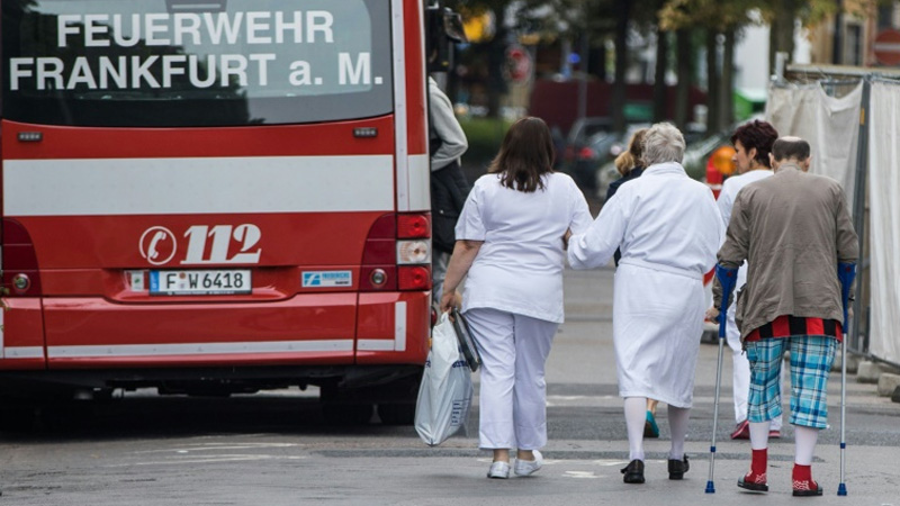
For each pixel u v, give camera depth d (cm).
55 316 2633
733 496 2136
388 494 2125
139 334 2633
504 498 2095
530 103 14975
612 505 2047
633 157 2822
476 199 2247
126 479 2288
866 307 3716
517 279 2238
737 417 2728
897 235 3347
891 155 3381
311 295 2647
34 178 2634
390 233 2648
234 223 2641
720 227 2266
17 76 2641
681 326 2234
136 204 2639
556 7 12862
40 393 2781
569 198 2255
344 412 2997
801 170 2238
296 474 2316
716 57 10044
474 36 13038
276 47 2647
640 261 2238
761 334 2148
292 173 2641
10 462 2498
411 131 2650
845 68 4266
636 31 12462
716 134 9269
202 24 2647
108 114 2639
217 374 2662
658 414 3109
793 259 2134
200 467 2398
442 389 2291
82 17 2647
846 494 2155
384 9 2655
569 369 3781
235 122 2641
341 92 2647
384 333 2641
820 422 2138
